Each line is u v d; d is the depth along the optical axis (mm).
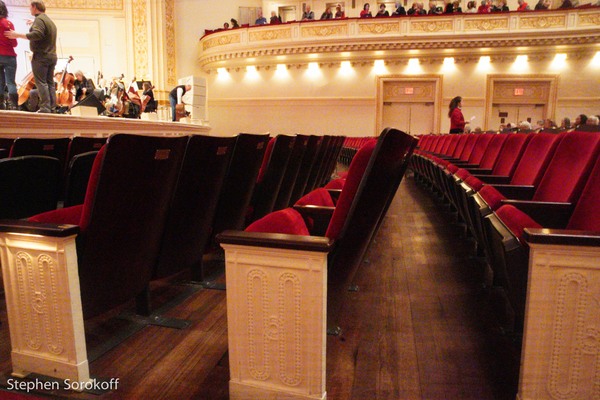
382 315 1104
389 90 8422
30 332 806
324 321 673
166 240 1054
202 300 1194
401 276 1406
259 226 757
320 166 2287
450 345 949
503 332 1006
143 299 1074
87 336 981
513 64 7805
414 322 1063
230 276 705
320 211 962
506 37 7398
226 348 933
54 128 2646
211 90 9352
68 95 4773
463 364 871
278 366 707
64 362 785
